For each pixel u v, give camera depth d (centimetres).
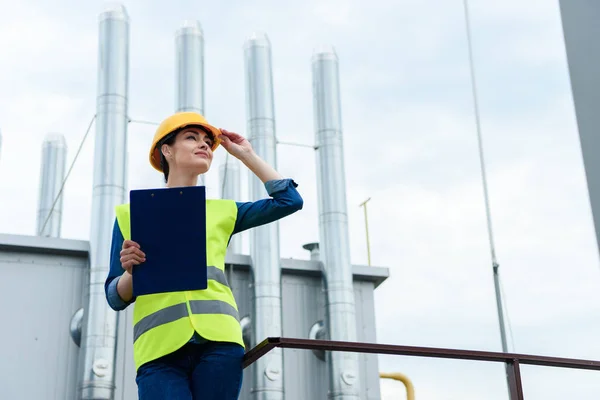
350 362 1730
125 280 362
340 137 1948
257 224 394
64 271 1716
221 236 383
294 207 391
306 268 1853
